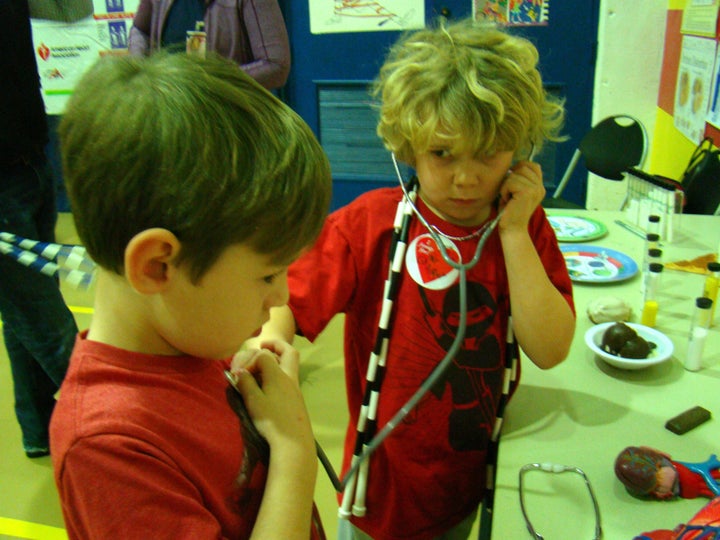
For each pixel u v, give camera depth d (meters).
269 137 0.48
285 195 0.48
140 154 0.44
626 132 2.49
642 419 0.90
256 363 0.67
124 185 0.44
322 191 0.52
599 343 1.09
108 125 0.45
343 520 1.09
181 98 0.45
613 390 0.98
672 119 2.79
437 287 0.91
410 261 0.92
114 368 0.51
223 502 0.54
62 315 1.71
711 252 1.54
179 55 0.52
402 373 0.92
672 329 1.17
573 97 3.21
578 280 1.36
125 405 0.49
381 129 0.91
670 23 2.87
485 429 0.93
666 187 1.62
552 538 0.70
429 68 0.80
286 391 0.65
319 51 3.44
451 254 0.93
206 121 0.45
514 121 0.79
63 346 1.71
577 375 1.02
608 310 1.17
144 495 0.47
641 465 0.74
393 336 0.93
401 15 3.25
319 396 2.14
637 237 1.65
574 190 3.39
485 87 0.77
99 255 0.48
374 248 0.94
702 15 2.37
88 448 0.46
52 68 3.60
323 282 0.92
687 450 0.83
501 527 0.71
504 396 0.93
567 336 0.93
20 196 1.55
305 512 0.57
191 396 0.54
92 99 0.46
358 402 1.03
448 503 0.98
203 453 0.53
